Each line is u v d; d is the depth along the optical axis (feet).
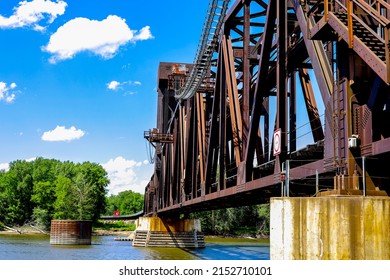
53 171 485.56
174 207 151.33
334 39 50.49
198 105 126.93
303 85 86.58
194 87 130.82
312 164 54.34
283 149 65.00
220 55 101.65
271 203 45.24
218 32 108.27
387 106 48.70
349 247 41.39
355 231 41.47
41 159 537.24
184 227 216.74
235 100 88.94
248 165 78.54
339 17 46.93
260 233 393.09
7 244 226.79
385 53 38.40
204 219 392.88
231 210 391.45
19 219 417.08
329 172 51.26
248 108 84.02
